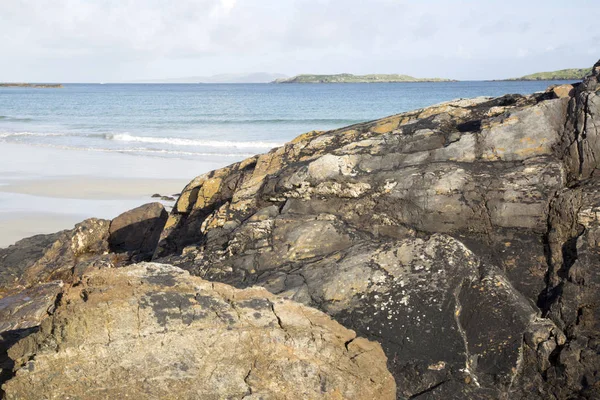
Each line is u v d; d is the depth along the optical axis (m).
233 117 56.31
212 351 4.85
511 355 5.94
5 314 8.80
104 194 21.11
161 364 4.69
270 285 7.07
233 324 5.07
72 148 34.12
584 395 5.55
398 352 6.02
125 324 4.80
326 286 6.78
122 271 5.38
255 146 34.44
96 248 13.32
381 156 8.90
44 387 4.49
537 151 8.18
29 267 11.65
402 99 90.69
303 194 8.82
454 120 9.73
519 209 7.53
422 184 8.07
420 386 5.73
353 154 9.01
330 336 5.25
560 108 8.26
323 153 10.07
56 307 4.93
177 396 4.57
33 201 20.05
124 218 13.77
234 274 7.61
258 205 9.20
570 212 7.21
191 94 130.25
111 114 63.97
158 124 49.78
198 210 10.96
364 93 117.75
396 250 7.06
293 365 4.93
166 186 22.55
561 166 7.78
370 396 4.97
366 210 8.39
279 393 4.76
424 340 6.07
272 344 5.04
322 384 4.87
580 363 5.77
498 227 7.65
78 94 137.12
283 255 7.73
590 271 6.59
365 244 7.46
